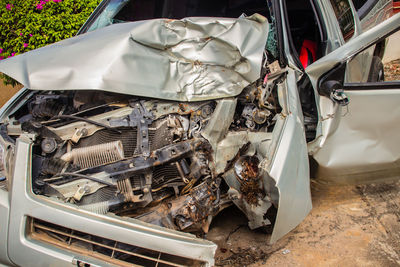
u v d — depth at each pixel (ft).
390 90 7.74
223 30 7.32
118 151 6.83
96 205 6.57
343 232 8.41
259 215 7.70
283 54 8.11
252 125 8.07
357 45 7.20
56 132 6.93
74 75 6.59
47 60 6.89
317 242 8.15
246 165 7.61
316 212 9.23
